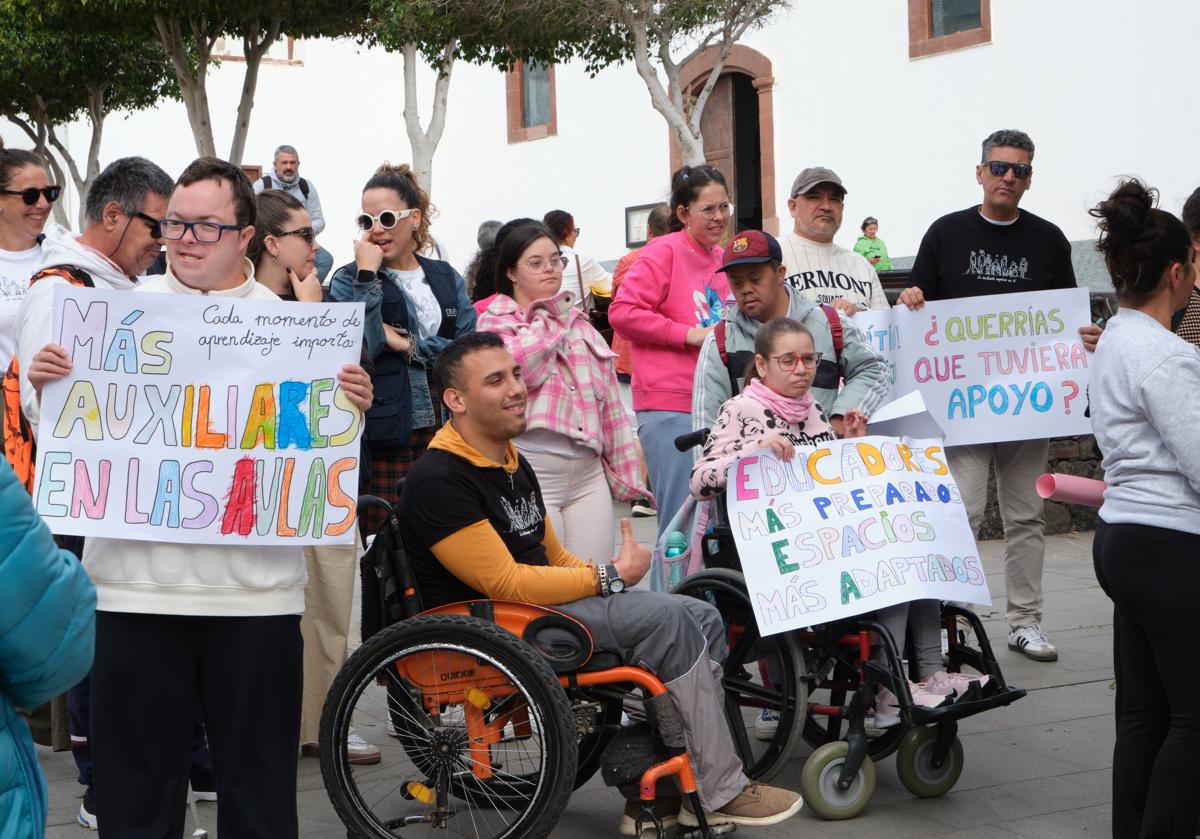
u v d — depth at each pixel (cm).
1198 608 349
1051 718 543
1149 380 349
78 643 227
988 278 635
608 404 512
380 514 522
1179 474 352
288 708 346
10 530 216
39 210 517
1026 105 1638
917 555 449
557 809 372
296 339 350
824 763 430
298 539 346
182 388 344
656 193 2094
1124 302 369
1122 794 378
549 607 400
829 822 433
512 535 412
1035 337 625
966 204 1712
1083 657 636
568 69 2216
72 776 494
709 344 510
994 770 483
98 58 2292
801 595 436
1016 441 634
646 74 1455
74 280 367
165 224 349
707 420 500
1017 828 425
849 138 1839
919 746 448
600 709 407
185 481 341
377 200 547
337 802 392
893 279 957
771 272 498
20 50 2239
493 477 409
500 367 402
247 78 1783
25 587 216
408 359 528
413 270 563
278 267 479
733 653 457
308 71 2634
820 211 624
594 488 506
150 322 343
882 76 1794
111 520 336
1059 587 793
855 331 519
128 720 334
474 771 397
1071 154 1598
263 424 347
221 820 342
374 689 599
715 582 450
